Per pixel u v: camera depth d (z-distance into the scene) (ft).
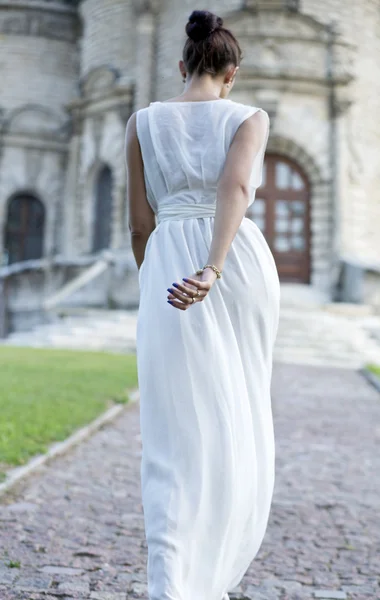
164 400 6.41
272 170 61.82
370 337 48.39
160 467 6.23
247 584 9.63
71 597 8.83
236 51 7.59
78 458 16.67
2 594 8.75
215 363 6.48
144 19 64.75
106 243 67.82
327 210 60.75
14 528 11.44
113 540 11.20
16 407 20.62
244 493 6.45
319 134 60.64
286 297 58.49
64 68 76.13
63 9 75.77
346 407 26.48
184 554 5.94
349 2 62.54
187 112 7.19
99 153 67.41
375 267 54.24
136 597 8.95
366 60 63.26
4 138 73.67
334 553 11.12
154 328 6.63
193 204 7.04
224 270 6.79
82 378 28.02
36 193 74.74
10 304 64.18
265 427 6.82
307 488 15.29
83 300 57.77
